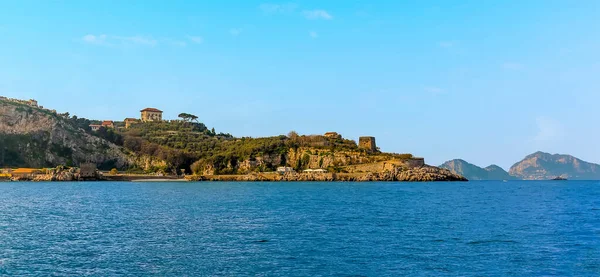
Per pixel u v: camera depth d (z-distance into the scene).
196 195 131.00
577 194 151.62
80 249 45.66
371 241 49.91
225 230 58.03
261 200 110.44
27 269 37.91
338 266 39.03
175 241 50.00
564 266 38.78
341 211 82.25
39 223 64.88
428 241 49.75
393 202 104.62
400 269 38.00
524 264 39.47
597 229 58.34
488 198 122.88
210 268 38.47
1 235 53.94
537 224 63.38
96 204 98.12
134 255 43.06
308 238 51.97
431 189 175.12
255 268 38.44
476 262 40.09
